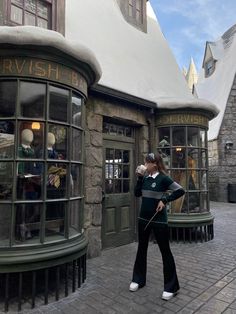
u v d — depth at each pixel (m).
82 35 5.27
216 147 13.61
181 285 3.52
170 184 3.29
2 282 3.56
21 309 2.90
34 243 3.09
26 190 3.18
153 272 3.94
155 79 6.43
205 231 5.83
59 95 3.42
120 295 3.23
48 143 3.31
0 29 2.96
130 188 5.64
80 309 2.91
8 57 3.11
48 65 3.23
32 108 3.23
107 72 5.23
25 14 4.29
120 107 5.23
